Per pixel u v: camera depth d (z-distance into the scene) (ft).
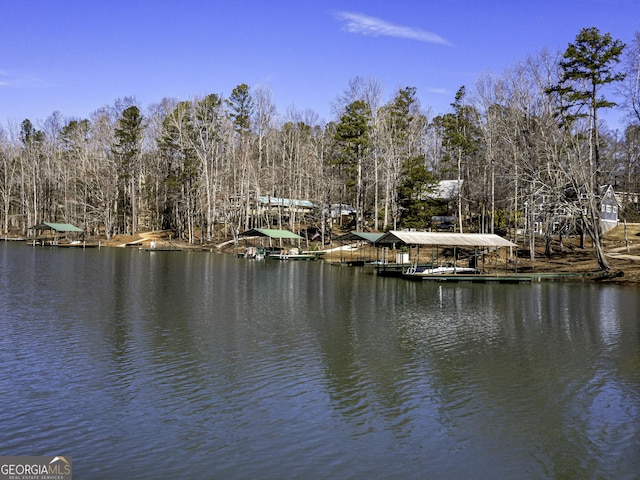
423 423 41.16
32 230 346.54
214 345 63.46
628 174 252.01
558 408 44.75
